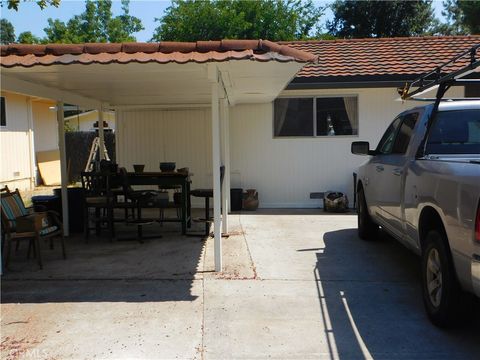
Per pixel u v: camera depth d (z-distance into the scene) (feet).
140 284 19.47
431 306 15.12
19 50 18.84
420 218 15.93
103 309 16.80
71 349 13.82
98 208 29.94
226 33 89.86
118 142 41.19
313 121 39.32
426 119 18.26
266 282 19.58
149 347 13.92
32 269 21.77
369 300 17.56
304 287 18.98
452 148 17.84
